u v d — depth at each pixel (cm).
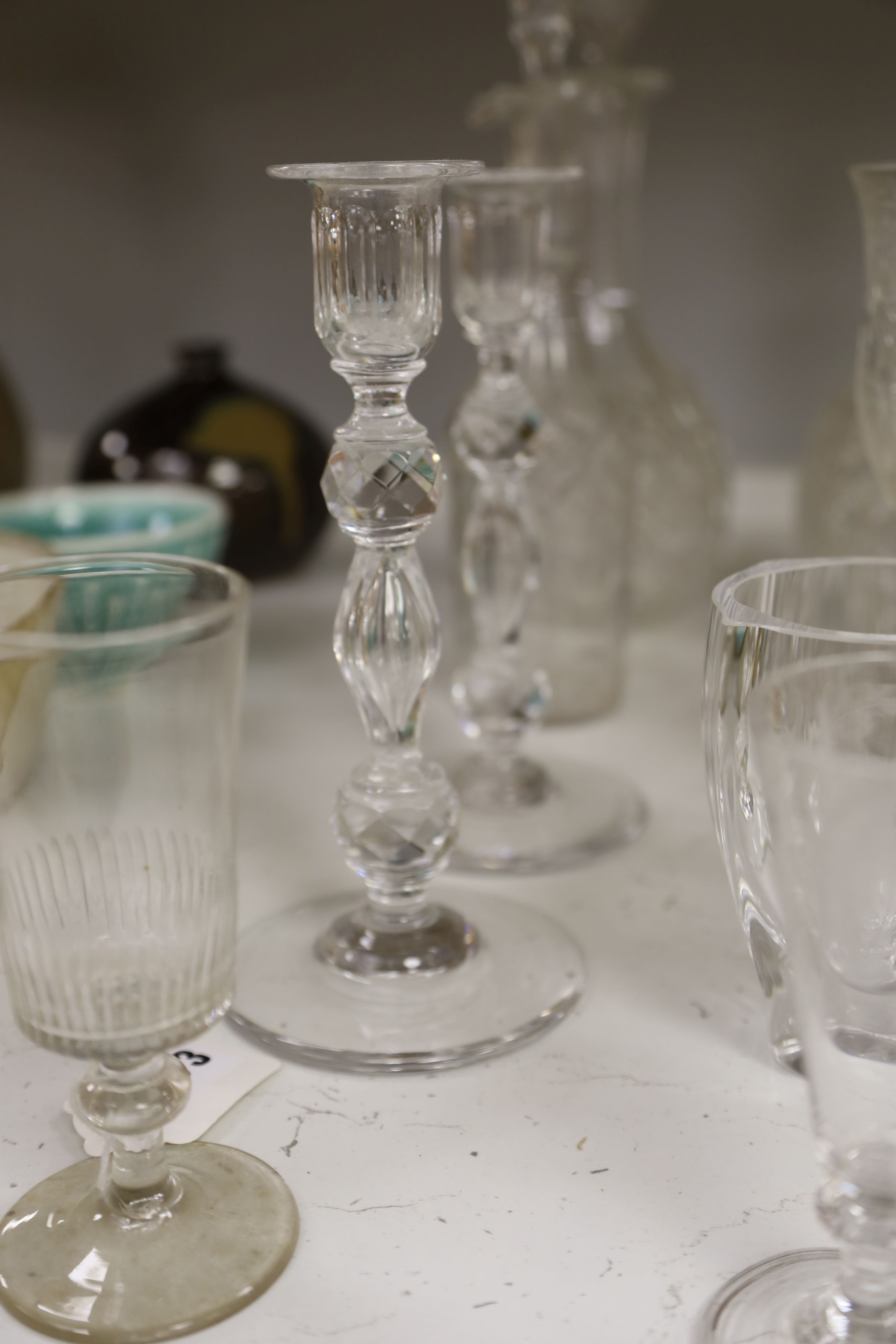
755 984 60
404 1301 43
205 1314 42
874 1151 36
